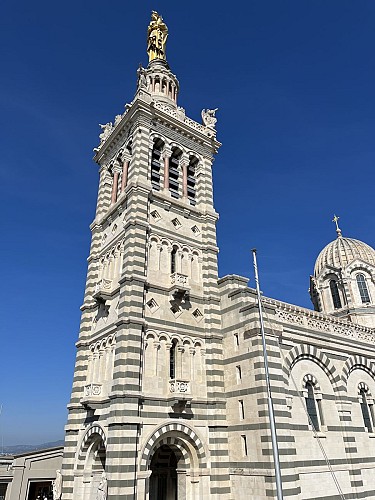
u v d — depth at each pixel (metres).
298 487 28.08
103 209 44.84
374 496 33.41
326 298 59.88
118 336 30.97
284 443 28.53
